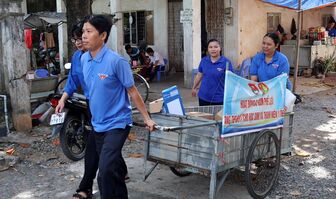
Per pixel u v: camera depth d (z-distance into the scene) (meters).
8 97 7.07
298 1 10.13
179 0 14.52
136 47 14.47
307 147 6.59
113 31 13.57
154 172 5.44
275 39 5.32
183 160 4.38
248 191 4.46
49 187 5.07
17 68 6.98
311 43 14.65
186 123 4.30
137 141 6.84
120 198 3.98
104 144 3.87
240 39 13.23
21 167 5.75
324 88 12.05
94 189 4.94
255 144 4.39
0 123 6.98
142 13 15.45
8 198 4.79
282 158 5.96
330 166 5.69
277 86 4.57
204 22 13.84
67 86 4.89
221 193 4.75
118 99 3.92
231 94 4.07
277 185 4.98
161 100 4.64
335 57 14.89
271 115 4.57
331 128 7.77
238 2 12.99
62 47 15.24
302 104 9.90
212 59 5.86
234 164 4.32
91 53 3.92
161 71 13.79
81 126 5.97
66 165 5.82
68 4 8.07
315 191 4.85
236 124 4.18
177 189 4.90
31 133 7.07
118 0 13.48
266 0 11.29
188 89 11.63
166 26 14.86
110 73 3.82
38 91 7.62
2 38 7.00
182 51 14.87
